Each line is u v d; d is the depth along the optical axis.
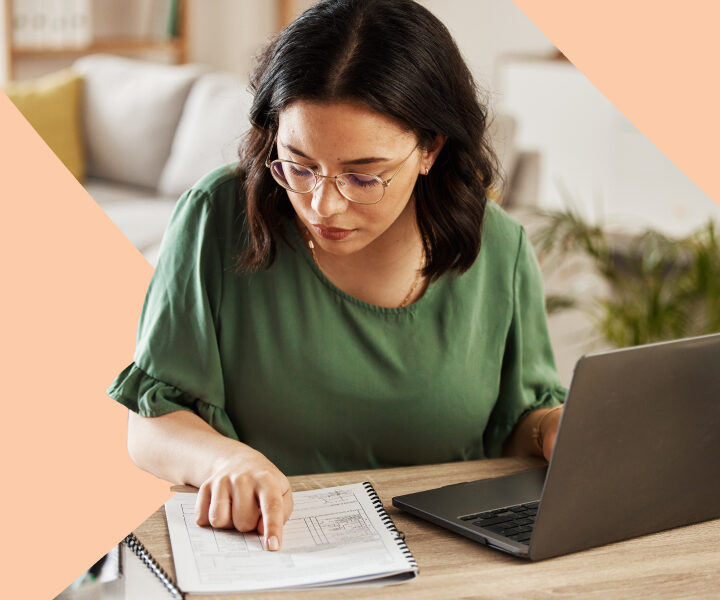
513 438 1.66
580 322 3.77
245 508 1.22
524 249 1.66
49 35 5.34
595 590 1.11
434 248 1.51
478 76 1.47
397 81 1.24
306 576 1.11
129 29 6.05
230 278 1.52
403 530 1.25
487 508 1.30
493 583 1.12
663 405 1.18
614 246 4.05
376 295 1.54
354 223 1.30
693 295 3.23
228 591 1.08
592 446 1.14
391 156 1.26
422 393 1.55
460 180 1.46
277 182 1.37
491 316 1.62
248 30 6.62
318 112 1.23
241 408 1.54
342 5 1.28
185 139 4.50
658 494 1.24
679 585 1.13
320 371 1.52
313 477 1.41
